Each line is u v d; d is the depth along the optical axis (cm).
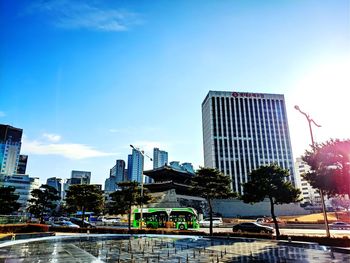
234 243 2569
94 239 2972
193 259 1634
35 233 3016
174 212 4725
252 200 3247
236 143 15112
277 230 2977
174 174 8506
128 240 2870
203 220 6775
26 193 14662
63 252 1892
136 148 4444
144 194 4294
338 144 2219
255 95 16125
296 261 1536
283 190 3041
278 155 15188
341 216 7381
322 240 2367
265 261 1544
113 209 4141
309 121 2731
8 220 3281
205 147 16500
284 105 16200
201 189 3622
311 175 2419
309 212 9556
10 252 1873
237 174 14600
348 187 2198
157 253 1888
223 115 15525
